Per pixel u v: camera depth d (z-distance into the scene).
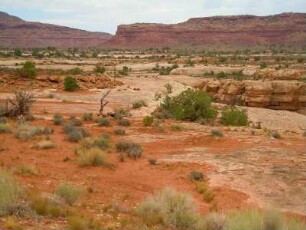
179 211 10.48
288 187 15.38
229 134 26.45
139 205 11.59
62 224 9.02
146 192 14.31
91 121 30.09
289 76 80.19
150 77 81.94
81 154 17.72
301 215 12.72
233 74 94.88
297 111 67.94
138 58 165.38
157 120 31.64
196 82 75.50
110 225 9.39
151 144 22.41
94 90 52.91
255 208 11.97
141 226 9.58
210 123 33.25
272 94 67.62
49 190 12.75
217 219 10.01
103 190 13.95
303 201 14.11
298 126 49.19
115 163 18.05
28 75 56.31
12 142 20.72
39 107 37.25
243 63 127.94
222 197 14.17
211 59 138.38
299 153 20.84
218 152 20.73
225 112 35.00
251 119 49.97
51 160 17.83
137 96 50.25
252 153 20.56
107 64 121.56
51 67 95.75
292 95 67.50
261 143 23.34
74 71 68.94
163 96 52.66
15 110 30.12
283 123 50.28
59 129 25.45
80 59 151.12
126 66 112.62
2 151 18.66
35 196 10.35
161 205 10.98
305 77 79.00
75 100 44.28
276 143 23.53
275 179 16.22
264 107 66.88
